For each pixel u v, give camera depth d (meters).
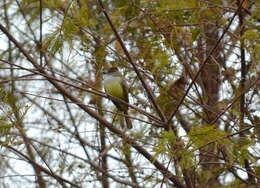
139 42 8.70
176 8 8.03
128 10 8.98
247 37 7.04
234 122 8.06
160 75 8.34
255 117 7.80
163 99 9.00
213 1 8.73
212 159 8.96
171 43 7.64
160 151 5.92
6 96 6.95
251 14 7.98
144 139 7.57
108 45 8.17
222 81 8.98
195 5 8.23
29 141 8.54
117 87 9.20
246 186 7.90
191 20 8.12
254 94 8.44
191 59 8.26
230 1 9.22
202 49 8.91
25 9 9.38
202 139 6.03
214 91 10.00
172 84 8.75
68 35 6.74
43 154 8.62
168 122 7.46
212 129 6.07
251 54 7.20
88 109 8.28
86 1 8.70
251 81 8.00
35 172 9.19
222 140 6.22
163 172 7.33
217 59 9.23
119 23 8.77
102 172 8.31
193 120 8.79
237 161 6.48
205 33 8.88
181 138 6.02
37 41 9.87
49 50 6.77
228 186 7.95
